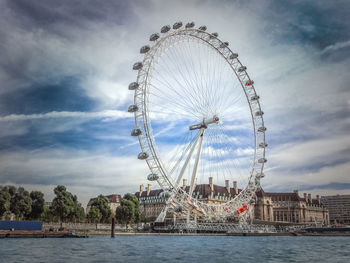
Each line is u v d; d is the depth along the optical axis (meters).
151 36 89.75
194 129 104.31
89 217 137.50
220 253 52.53
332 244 78.81
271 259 45.84
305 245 73.56
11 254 47.41
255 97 114.25
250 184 114.44
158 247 61.16
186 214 116.31
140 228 129.75
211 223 119.81
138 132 85.81
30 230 97.31
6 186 117.12
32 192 123.81
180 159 92.75
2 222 94.06
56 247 58.28
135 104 87.38
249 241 86.12
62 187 127.12
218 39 107.12
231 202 109.56
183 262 41.78
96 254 48.34
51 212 125.06
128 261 41.72
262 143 114.31
